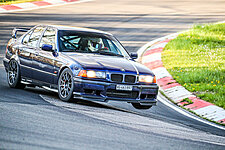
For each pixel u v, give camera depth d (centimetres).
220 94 2041
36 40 1703
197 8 6750
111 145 920
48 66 1563
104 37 1695
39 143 869
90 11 5812
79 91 1419
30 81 1666
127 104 1692
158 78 2498
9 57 1794
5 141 859
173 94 2114
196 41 3747
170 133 1188
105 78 1438
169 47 3484
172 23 5134
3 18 4619
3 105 1270
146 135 1091
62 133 980
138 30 4478
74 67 1441
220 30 4400
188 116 1673
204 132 1343
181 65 2812
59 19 4872
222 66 2739
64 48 1568
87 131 1034
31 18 4772
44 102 1416
